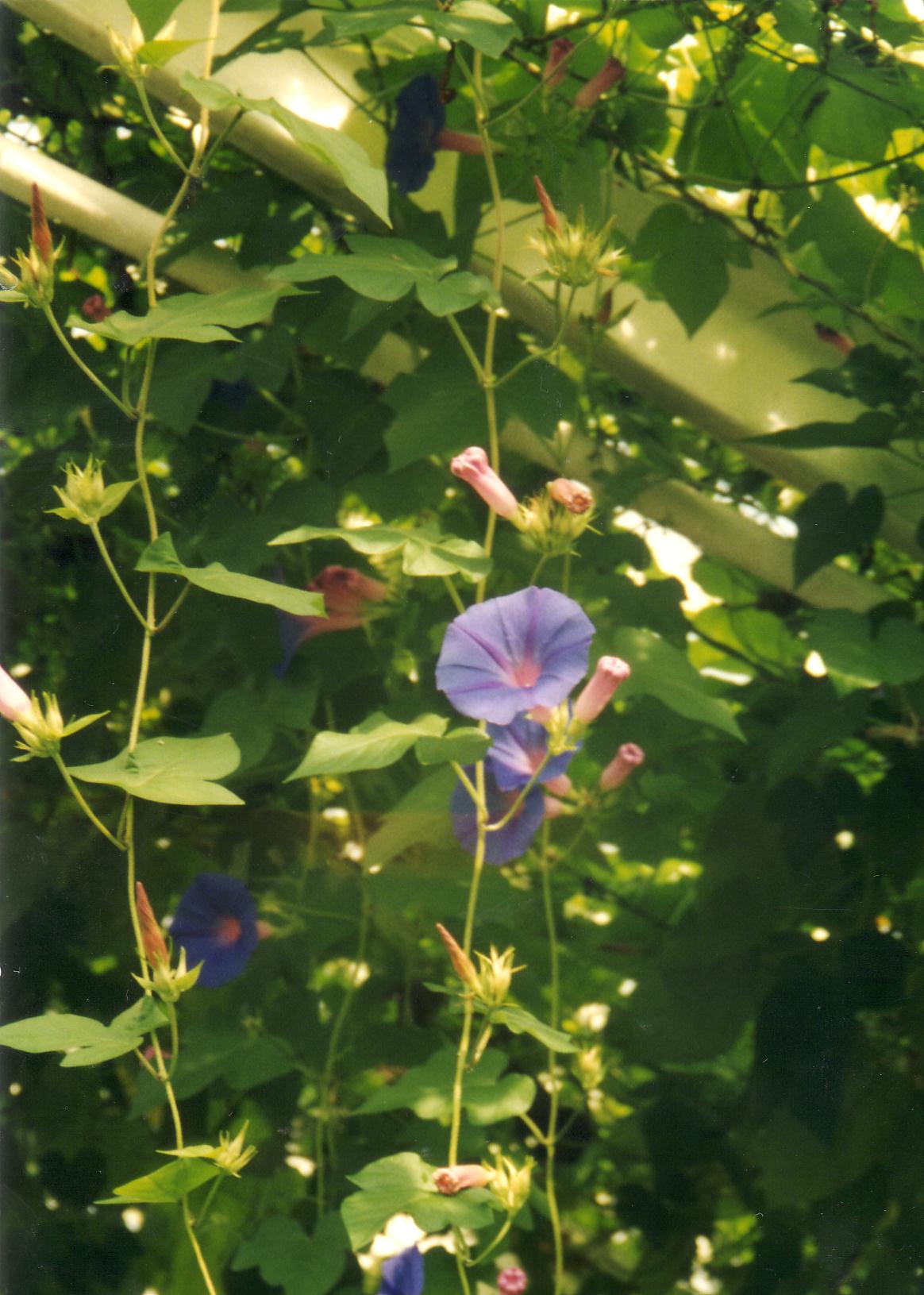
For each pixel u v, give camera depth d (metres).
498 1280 3.45
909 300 3.55
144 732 3.53
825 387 3.55
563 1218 3.52
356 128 3.52
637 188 3.55
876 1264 3.51
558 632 3.35
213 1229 3.50
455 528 3.54
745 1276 3.51
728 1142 3.53
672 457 3.58
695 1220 3.52
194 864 3.52
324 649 3.52
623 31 3.53
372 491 3.53
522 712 3.37
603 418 3.57
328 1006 3.51
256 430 3.54
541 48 3.50
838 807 3.54
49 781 3.52
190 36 3.48
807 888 3.54
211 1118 3.51
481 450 3.37
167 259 3.51
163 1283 3.50
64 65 3.53
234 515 3.52
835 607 3.59
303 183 3.51
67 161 3.54
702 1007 3.53
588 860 3.53
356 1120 3.50
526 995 3.50
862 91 3.49
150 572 3.34
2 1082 3.51
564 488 3.36
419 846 3.48
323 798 3.52
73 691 3.52
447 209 3.54
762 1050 3.53
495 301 3.35
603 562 3.53
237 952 3.48
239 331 3.52
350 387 3.54
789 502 3.61
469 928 3.36
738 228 3.55
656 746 3.52
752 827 3.54
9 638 3.52
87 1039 3.29
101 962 3.51
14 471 3.54
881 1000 3.53
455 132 3.51
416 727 3.33
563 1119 3.53
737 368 3.58
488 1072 3.38
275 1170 3.50
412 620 3.53
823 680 3.54
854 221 3.53
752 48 3.50
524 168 3.51
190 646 3.52
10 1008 3.50
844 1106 3.52
